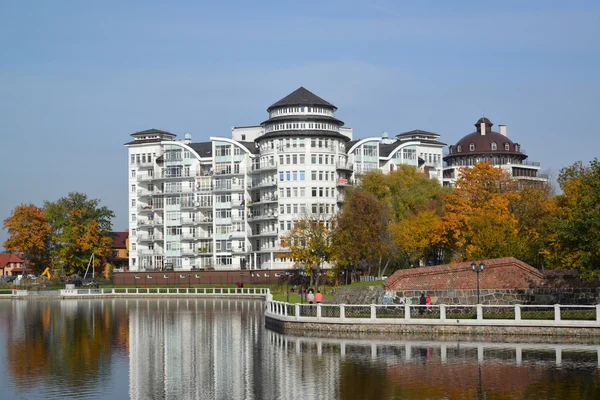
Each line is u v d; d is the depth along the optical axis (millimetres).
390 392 42812
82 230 192500
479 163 103062
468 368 48781
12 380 49375
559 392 41750
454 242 99812
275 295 120562
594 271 63781
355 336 64812
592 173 70062
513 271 69688
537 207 95875
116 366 54719
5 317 100812
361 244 114625
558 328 59938
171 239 183625
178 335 73500
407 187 130000
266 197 168375
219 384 47062
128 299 149125
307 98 167000
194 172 181875
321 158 163250
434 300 71250
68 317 99625
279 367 51281
